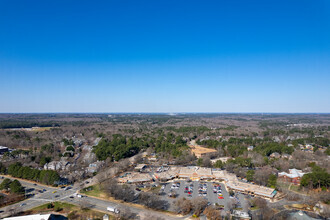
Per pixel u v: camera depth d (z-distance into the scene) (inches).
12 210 6245.1
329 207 6146.7
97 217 5984.3
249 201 6934.1
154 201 6732.3
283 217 5782.5
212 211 5925.2
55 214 6225.4
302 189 7746.1
